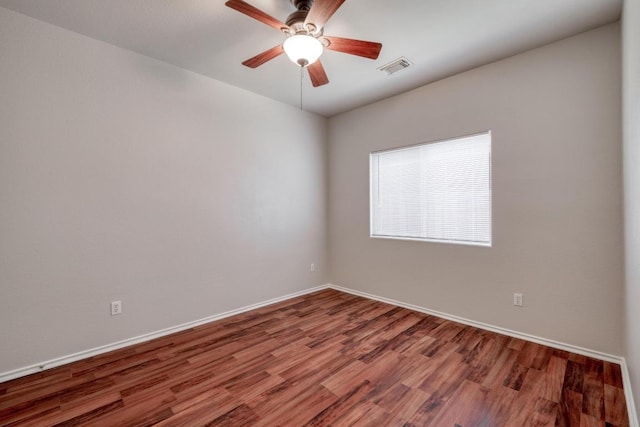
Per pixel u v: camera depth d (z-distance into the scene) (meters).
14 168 2.09
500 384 2.01
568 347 2.44
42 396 1.90
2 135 2.04
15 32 2.09
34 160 2.17
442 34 2.36
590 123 2.32
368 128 3.91
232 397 1.89
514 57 2.68
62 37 2.28
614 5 2.02
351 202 4.15
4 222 2.05
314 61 2.12
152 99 2.74
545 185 2.53
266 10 2.06
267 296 3.69
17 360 2.11
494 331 2.84
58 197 2.26
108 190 2.50
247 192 3.48
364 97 3.68
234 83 3.28
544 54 2.52
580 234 2.38
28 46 2.14
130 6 2.04
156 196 2.77
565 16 2.15
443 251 3.21
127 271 2.61
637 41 1.42
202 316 3.09
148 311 2.73
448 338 2.71
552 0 1.98
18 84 2.10
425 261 3.37
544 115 2.53
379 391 1.95
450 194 3.21
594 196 2.31
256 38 2.43
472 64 2.85
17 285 2.11
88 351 2.40
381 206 3.88
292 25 1.88
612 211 2.24
